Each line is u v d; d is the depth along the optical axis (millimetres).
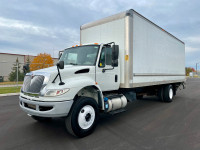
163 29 7613
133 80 5277
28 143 3512
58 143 3502
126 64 5043
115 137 3820
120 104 5055
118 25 5234
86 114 3834
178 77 9797
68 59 4965
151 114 5984
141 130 4297
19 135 3961
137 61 5523
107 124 4805
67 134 4016
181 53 10281
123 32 5098
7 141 3615
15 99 9188
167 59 8133
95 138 3760
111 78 4848
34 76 3699
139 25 5637
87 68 4133
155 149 3217
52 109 3314
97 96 4379
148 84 6301
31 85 3641
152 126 4625
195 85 21688
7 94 10859
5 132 4164
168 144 3441
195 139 3709
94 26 5980
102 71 4543
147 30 6199
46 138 3773
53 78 3471
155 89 8422
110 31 5453
